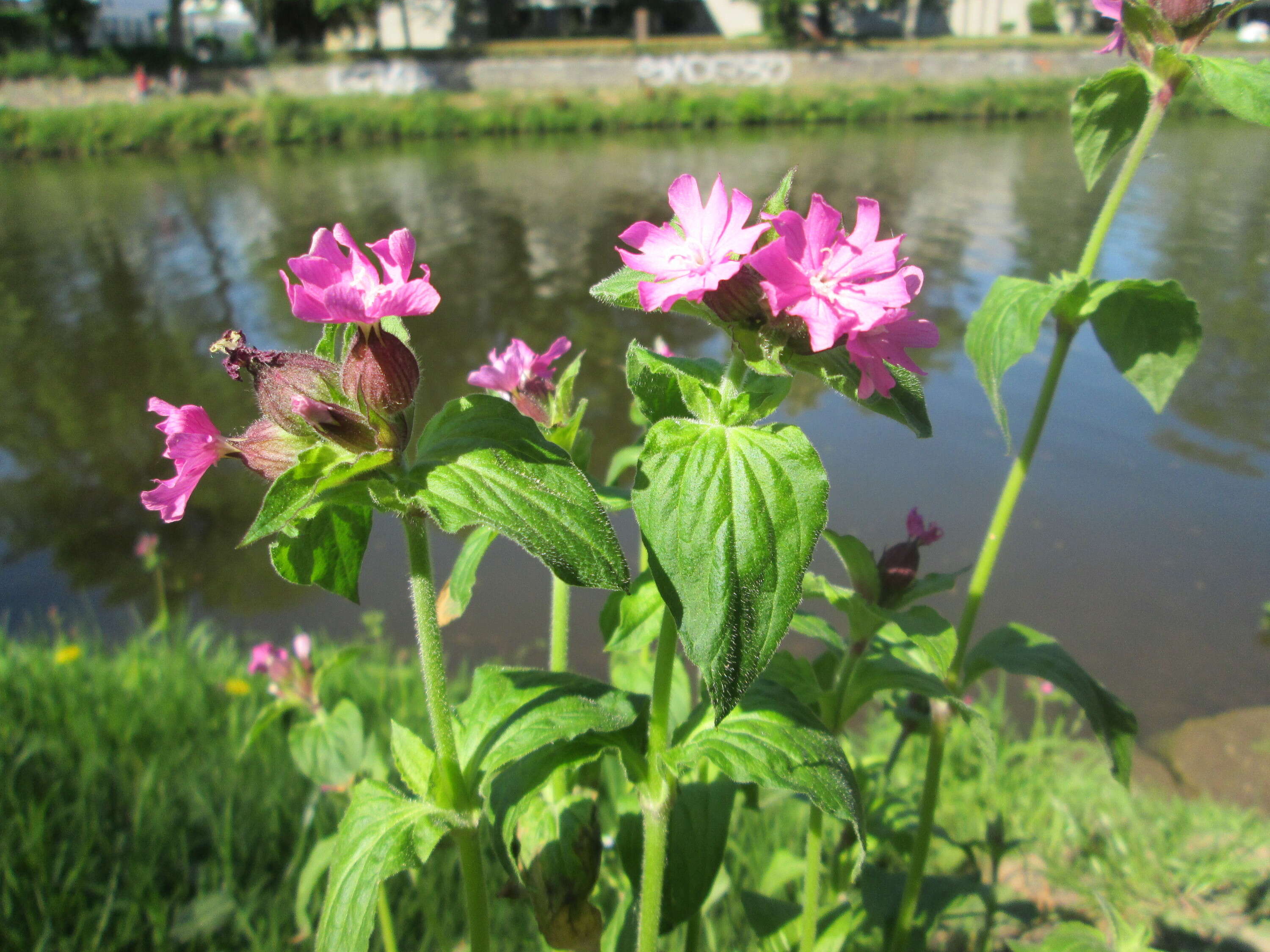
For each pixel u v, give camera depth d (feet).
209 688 16.65
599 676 20.06
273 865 12.46
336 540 6.72
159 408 6.23
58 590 24.66
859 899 10.34
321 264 5.82
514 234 63.36
